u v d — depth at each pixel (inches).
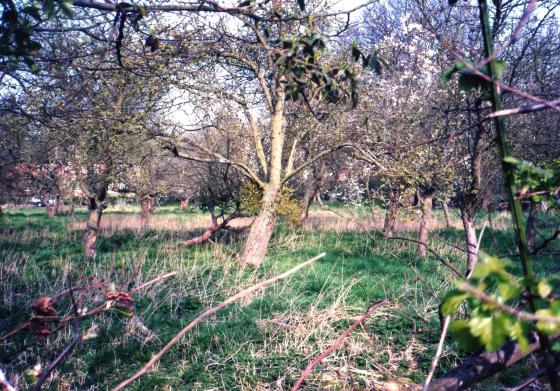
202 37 177.8
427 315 257.3
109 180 436.1
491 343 33.8
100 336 242.5
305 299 298.2
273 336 246.1
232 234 592.4
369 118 372.8
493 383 186.9
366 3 107.9
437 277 336.5
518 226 42.0
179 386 200.1
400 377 202.2
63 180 510.0
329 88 92.4
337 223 659.4
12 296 295.4
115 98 365.7
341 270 388.5
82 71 196.2
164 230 637.3
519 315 32.4
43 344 227.3
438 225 595.5
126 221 759.1
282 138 455.8
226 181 506.0
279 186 447.2
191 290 322.7
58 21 133.6
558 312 32.4
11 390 51.1
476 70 41.9
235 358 220.5
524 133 263.6
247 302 296.5
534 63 249.1
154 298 295.3
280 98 423.2
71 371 210.2
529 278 35.2
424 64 324.5
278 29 222.2
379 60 89.4
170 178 569.0
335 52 295.7
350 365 210.7
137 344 241.3
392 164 349.7
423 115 322.7
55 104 220.2
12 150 395.9
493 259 34.3
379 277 357.1
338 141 421.7
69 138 370.3
